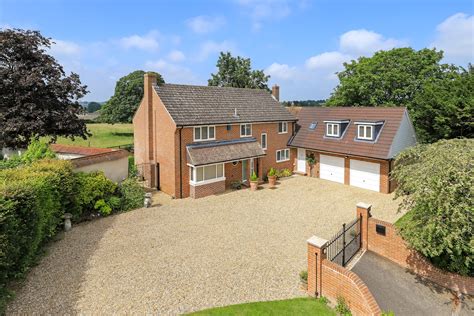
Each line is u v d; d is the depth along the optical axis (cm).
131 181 2055
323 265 955
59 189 1395
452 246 921
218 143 2370
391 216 1809
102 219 1681
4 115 2167
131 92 5519
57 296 939
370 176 2383
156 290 1000
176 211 1872
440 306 967
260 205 2006
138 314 873
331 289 938
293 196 2223
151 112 2403
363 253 1288
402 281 1097
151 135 2427
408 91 3291
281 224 1656
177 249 1326
